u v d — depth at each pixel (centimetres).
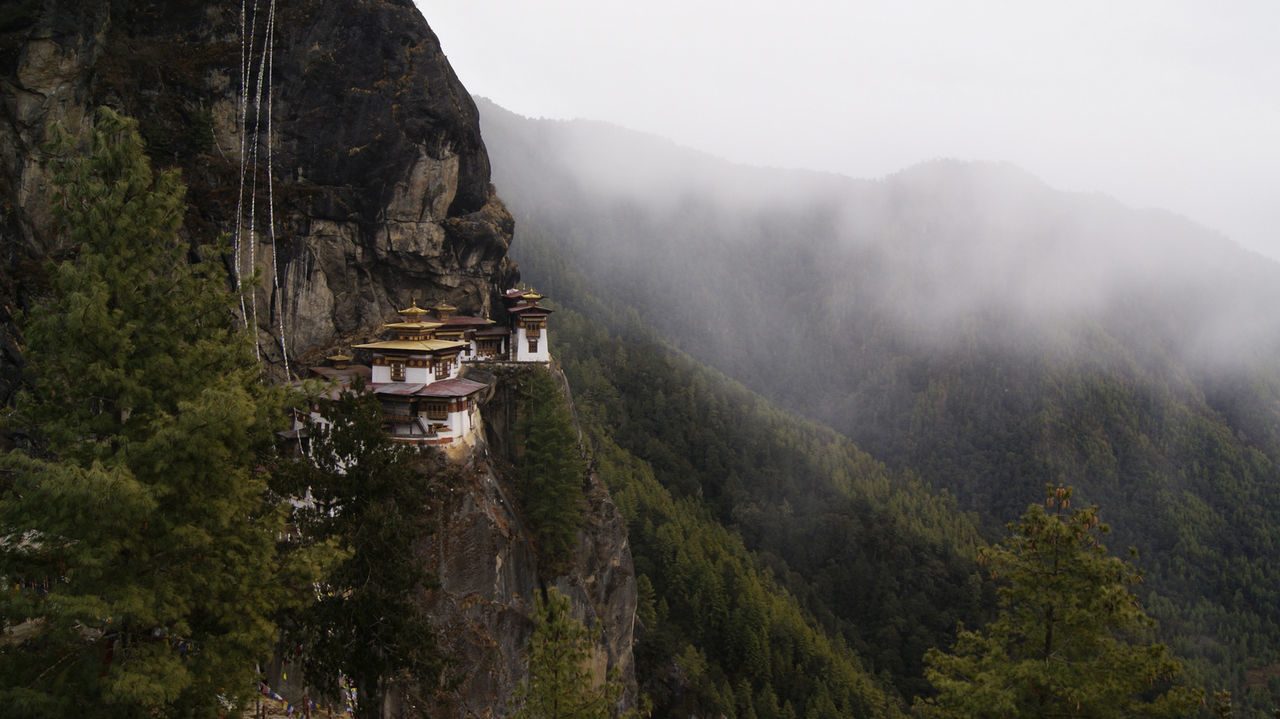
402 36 5478
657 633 7081
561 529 4625
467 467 4178
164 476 1758
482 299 6047
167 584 1769
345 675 2436
